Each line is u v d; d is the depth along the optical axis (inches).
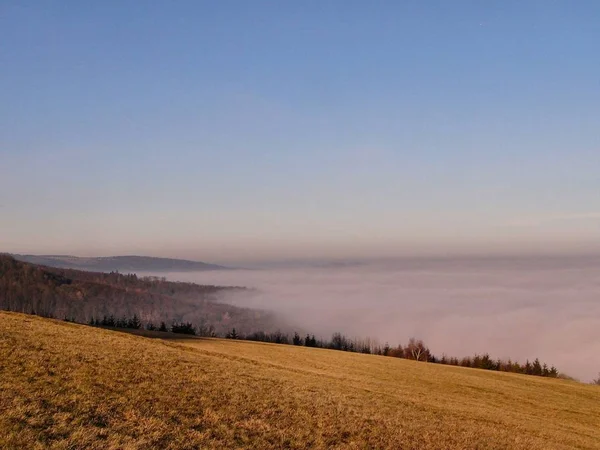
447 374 2170.3
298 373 1357.0
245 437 610.9
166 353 1152.2
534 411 1459.2
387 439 713.6
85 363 832.3
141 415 616.4
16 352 813.2
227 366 1148.5
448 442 754.2
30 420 527.8
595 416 1542.8
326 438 667.4
